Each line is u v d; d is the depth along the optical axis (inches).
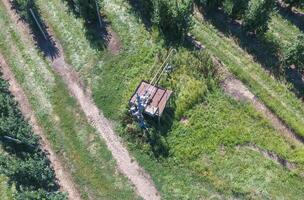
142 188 1513.3
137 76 1721.2
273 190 1494.8
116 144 1592.0
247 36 1856.5
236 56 1797.5
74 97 1694.1
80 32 1844.2
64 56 1791.3
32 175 1467.8
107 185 1520.7
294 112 1663.4
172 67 1716.3
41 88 1720.0
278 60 1785.2
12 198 1483.8
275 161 1550.2
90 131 1620.3
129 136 1594.5
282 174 1524.4
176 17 1748.3
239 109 1649.9
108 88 1701.5
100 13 1884.8
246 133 1594.5
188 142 1578.5
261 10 1742.1
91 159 1566.2
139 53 1775.3
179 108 1627.7
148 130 1589.6
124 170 1545.3
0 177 1521.9
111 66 1753.2
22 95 1708.9
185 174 1528.1
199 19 1909.4
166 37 1811.0
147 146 1573.6
